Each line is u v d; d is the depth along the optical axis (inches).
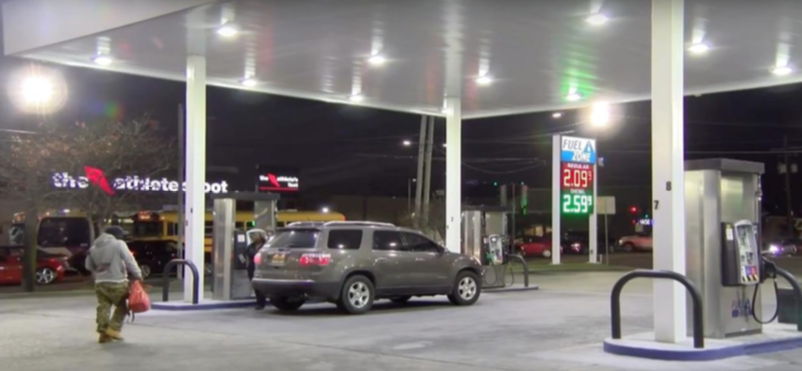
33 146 995.9
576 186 1423.5
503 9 524.7
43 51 660.7
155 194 1508.4
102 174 1045.8
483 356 410.6
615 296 431.8
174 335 498.6
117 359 408.2
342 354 419.5
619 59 684.7
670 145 430.6
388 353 422.3
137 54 669.3
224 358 408.5
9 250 1130.7
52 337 494.6
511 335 491.8
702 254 438.3
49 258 1141.7
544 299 749.3
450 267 675.4
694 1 504.7
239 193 697.0
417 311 637.9
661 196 431.8
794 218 2544.3
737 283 438.3
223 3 507.5
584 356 408.5
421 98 905.5
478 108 974.4
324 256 599.2
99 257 472.4
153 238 1358.3
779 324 496.4
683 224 432.8
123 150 1058.1
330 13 532.4
